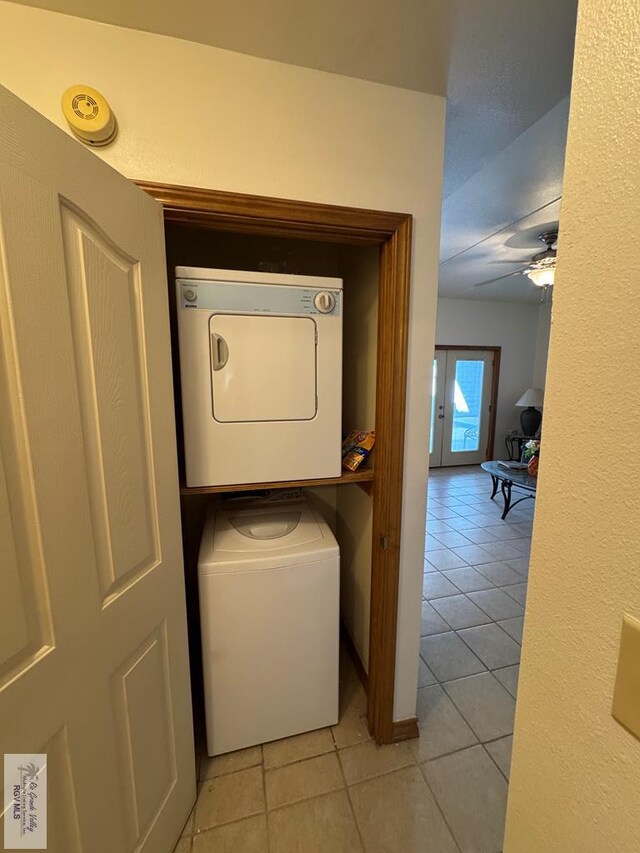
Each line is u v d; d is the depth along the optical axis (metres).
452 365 5.89
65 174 0.71
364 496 1.71
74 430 0.75
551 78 1.12
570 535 0.47
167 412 1.07
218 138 1.05
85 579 0.78
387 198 1.19
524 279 4.36
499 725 1.59
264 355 1.25
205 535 1.51
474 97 1.20
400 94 1.16
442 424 5.98
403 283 1.23
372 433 1.51
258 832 1.21
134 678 0.96
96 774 0.83
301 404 1.31
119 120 0.99
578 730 0.48
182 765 1.20
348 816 1.25
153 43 0.98
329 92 1.11
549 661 0.52
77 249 0.75
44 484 0.69
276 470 1.32
